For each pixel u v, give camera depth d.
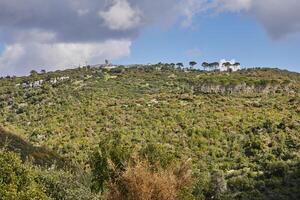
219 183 65.62
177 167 16.88
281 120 108.00
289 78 188.50
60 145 96.56
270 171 76.50
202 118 116.88
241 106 128.75
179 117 116.44
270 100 136.12
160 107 129.88
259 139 95.00
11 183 16.33
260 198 66.19
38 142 100.25
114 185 15.89
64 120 119.06
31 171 18.52
